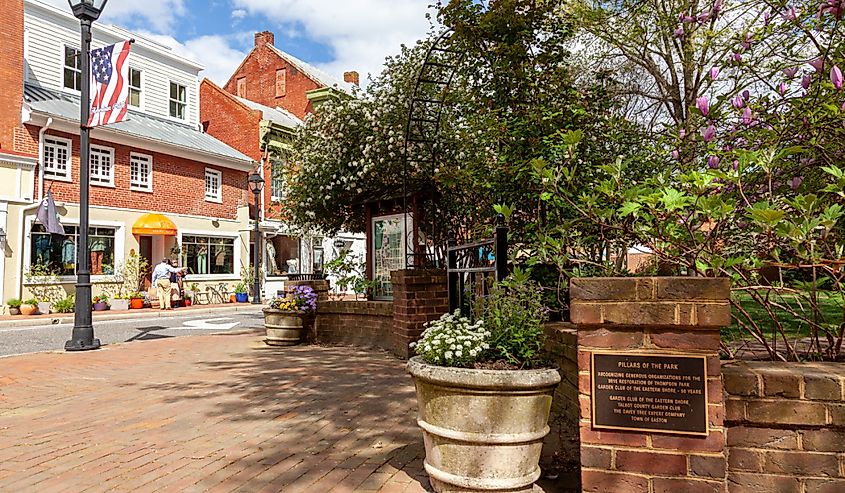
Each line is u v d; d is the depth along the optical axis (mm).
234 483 3586
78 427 4996
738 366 2840
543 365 3225
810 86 3725
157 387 6645
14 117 17453
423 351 3352
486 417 2961
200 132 26484
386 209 10602
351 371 7254
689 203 2914
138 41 23406
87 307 10211
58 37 20359
